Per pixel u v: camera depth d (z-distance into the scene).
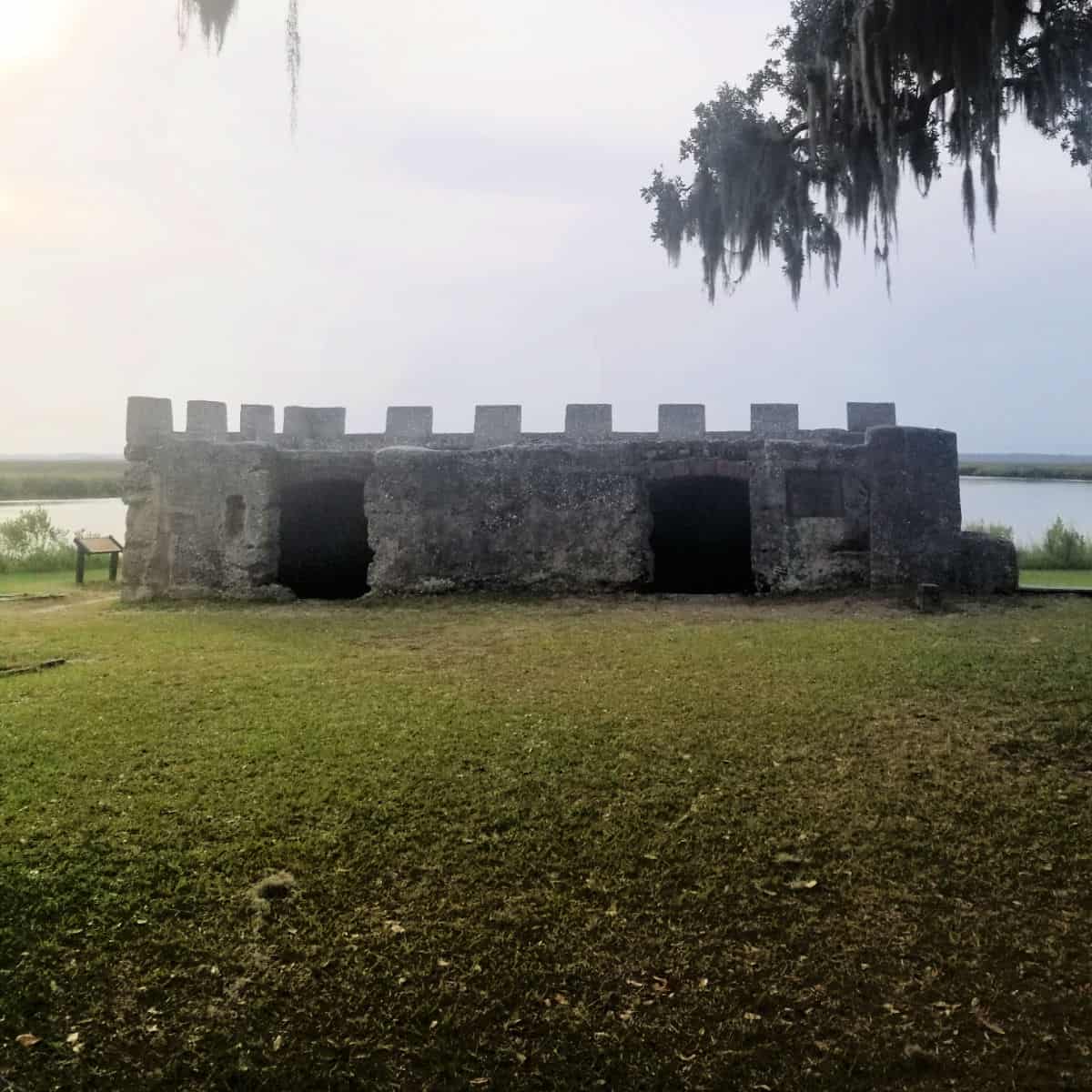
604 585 14.65
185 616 13.34
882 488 14.02
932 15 8.58
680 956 4.46
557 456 14.88
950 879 5.03
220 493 15.26
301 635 11.49
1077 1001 4.15
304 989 4.25
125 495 15.75
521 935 4.60
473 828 5.54
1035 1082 3.75
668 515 18.53
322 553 18.75
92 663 9.83
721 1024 4.07
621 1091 3.76
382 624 12.27
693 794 5.97
